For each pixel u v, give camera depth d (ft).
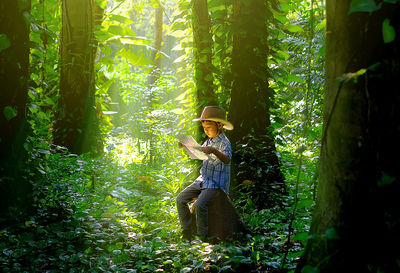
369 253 7.43
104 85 27.76
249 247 13.60
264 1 22.58
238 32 22.16
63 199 16.44
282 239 14.75
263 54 22.62
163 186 22.97
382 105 7.31
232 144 22.02
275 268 12.59
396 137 7.27
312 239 8.21
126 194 19.43
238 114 22.35
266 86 22.84
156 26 50.88
